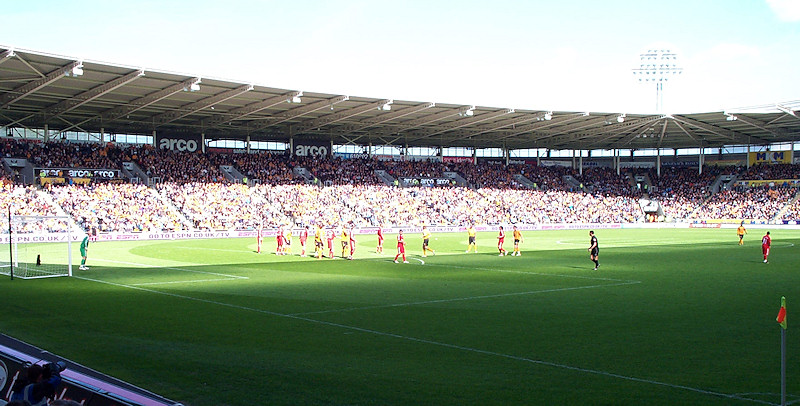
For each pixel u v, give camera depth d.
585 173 101.00
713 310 18.98
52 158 64.94
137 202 64.19
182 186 69.81
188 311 19.11
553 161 104.81
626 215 90.69
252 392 10.89
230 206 69.56
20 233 52.25
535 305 20.11
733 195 89.81
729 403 10.16
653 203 93.50
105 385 9.32
